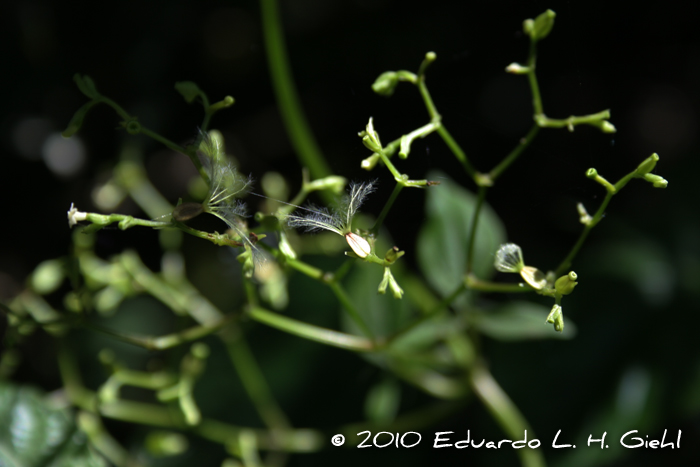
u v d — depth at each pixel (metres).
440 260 0.20
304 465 0.22
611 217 0.24
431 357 0.21
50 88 0.24
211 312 0.21
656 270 0.22
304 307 0.23
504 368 0.22
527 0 0.24
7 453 0.19
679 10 0.25
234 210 0.17
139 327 0.25
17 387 0.19
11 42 0.23
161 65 0.25
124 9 0.25
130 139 0.25
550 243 0.25
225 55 0.28
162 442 0.21
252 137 0.29
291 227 0.17
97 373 0.25
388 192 0.23
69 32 0.24
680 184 0.24
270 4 0.20
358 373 0.23
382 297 0.21
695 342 0.22
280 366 0.23
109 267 0.20
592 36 0.25
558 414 0.22
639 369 0.22
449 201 0.21
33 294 0.20
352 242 0.17
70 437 0.19
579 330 0.22
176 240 0.21
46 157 0.25
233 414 0.23
